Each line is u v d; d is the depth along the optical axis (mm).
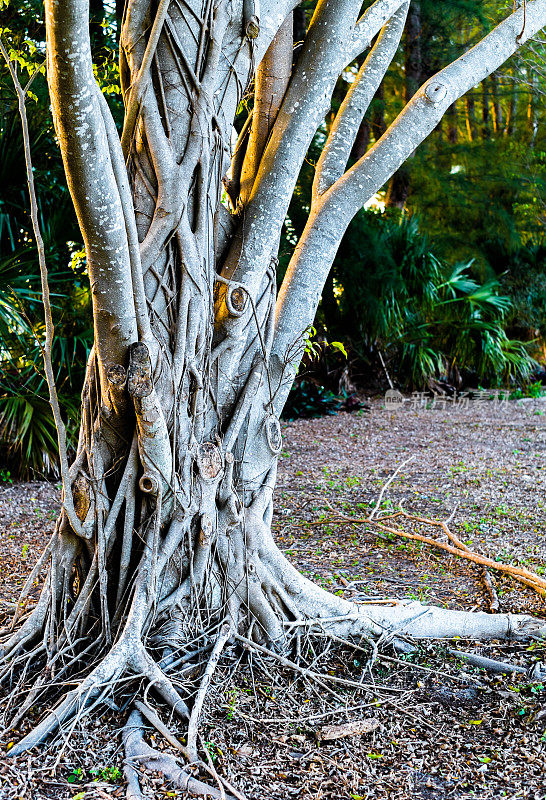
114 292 2779
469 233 15617
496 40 4113
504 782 2787
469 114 17031
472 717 3260
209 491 3350
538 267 16125
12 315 6602
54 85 2330
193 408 3312
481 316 14766
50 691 3145
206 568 3455
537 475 7910
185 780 2646
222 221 3572
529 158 15438
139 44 3084
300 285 3736
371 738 3070
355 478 7750
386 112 13391
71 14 2156
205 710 3088
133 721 2930
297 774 2797
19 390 7305
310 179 10672
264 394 3648
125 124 3139
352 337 13047
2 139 6426
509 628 4055
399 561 5309
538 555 5281
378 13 3844
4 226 6902
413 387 13547
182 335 3193
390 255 12539
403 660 3725
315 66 3537
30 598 4270
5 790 2568
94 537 3270
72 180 2516
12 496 6785
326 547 5602
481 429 10742
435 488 7375
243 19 3199
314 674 3414
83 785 2631
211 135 3219
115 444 3232
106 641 3227
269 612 3555
